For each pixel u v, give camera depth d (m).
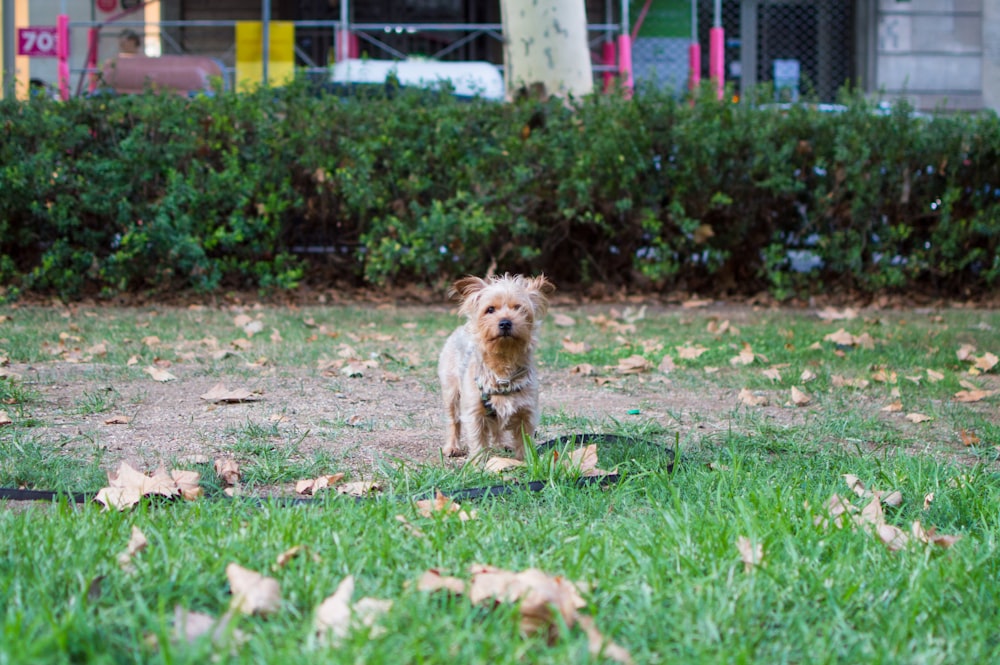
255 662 2.35
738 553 3.07
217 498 3.86
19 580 2.76
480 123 11.12
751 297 11.59
